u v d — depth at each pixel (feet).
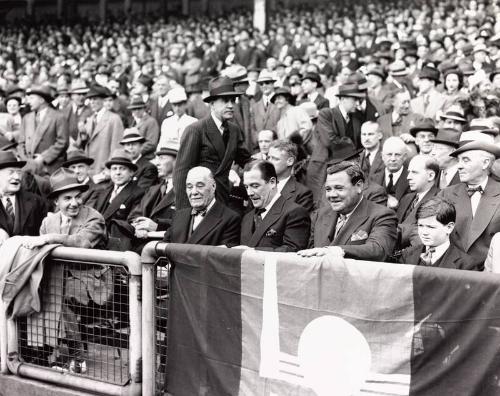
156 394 15.85
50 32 109.09
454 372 12.26
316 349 13.62
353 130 27.89
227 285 14.67
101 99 37.93
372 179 24.93
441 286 12.35
